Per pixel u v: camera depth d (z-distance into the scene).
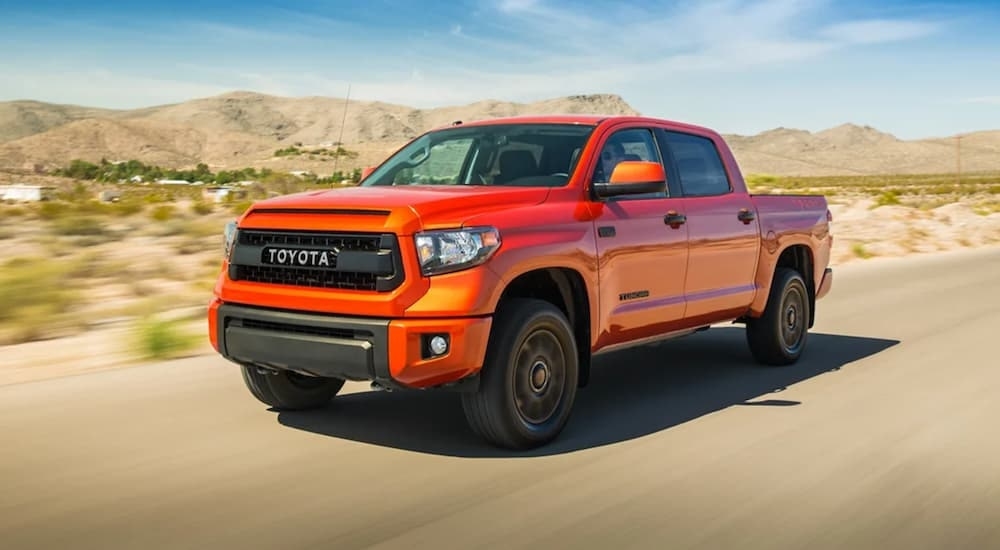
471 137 6.58
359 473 4.87
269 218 5.44
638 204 6.31
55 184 105.12
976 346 8.85
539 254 5.35
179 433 5.60
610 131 6.34
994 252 21.11
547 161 6.10
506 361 5.15
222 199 38.00
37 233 19.69
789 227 7.91
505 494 4.55
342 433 5.66
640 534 4.02
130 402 6.34
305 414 6.11
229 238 5.73
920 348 8.80
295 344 5.18
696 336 9.53
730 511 4.32
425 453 5.26
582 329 5.91
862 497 4.52
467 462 5.10
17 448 5.27
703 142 7.32
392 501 4.43
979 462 5.11
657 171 5.89
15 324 9.37
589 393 6.93
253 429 5.71
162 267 14.16
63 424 5.77
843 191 88.00
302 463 5.04
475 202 5.29
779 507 4.37
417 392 6.75
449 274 4.98
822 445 5.45
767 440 5.57
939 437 5.62
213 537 3.95
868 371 7.73
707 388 7.10
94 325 10.04
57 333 9.53
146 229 20.64
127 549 3.82
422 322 4.91
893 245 23.48
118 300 11.67
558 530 4.06
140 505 4.35
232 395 6.59
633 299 6.20
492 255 5.10
